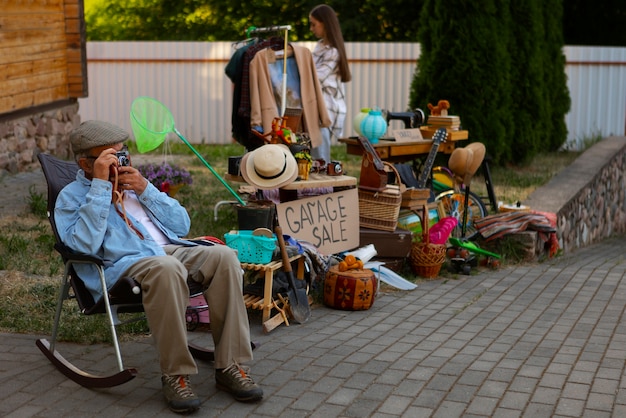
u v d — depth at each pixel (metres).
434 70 11.13
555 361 4.66
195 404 3.80
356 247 6.57
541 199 9.56
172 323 3.77
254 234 5.34
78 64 11.73
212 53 15.08
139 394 4.03
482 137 11.20
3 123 9.86
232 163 6.55
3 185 9.32
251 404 3.95
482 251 7.31
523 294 6.45
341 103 7.86
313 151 7.69
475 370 4.48
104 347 4.70
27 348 4.61
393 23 20.77
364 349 4.83
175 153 13.05
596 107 15.13
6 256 6.30
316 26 7.73
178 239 4.37
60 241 4.05
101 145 4.08
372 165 6.68
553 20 13.54
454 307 5.97
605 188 12.52
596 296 6.41
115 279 3.96
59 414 3.77
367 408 3.92
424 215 7.18
